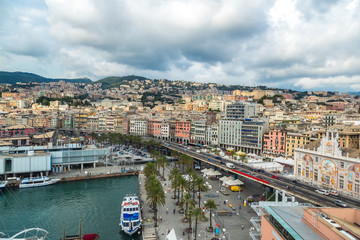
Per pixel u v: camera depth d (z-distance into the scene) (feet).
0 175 597.11
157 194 375.45
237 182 529.86
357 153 434.30
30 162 604.90
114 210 453.99
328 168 442.09
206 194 510.58
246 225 374.84
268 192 499.92
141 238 357.20
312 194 396.57
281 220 215.51
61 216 427.74
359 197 385.91
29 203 483.51
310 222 203.92
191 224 379.14
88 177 642.22
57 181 606.14
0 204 477.36
